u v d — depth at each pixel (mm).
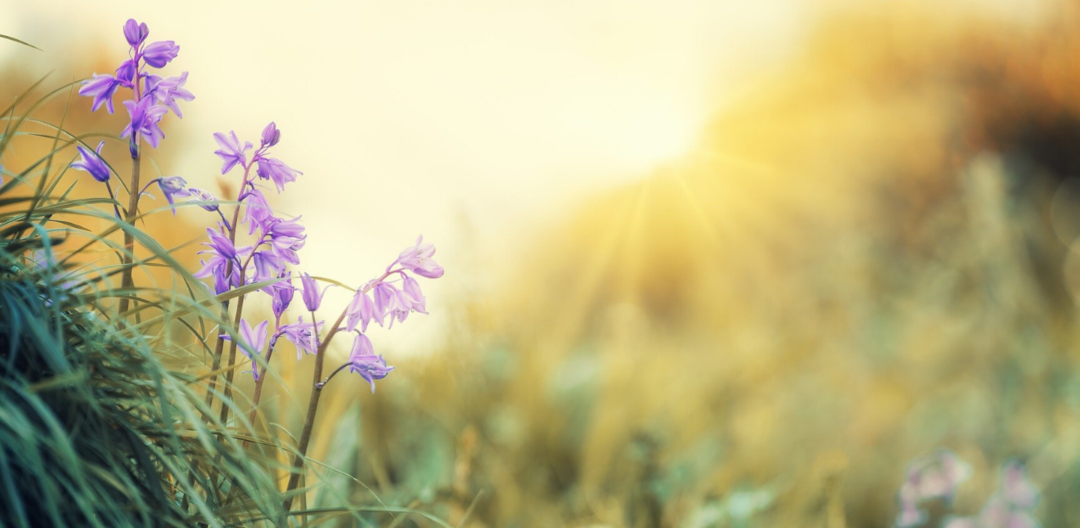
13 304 766
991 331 3822
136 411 925
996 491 2814
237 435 945
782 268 6871
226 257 973
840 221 7590
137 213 956
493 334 3123
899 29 8945
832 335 4547
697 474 2701
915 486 2699
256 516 925
